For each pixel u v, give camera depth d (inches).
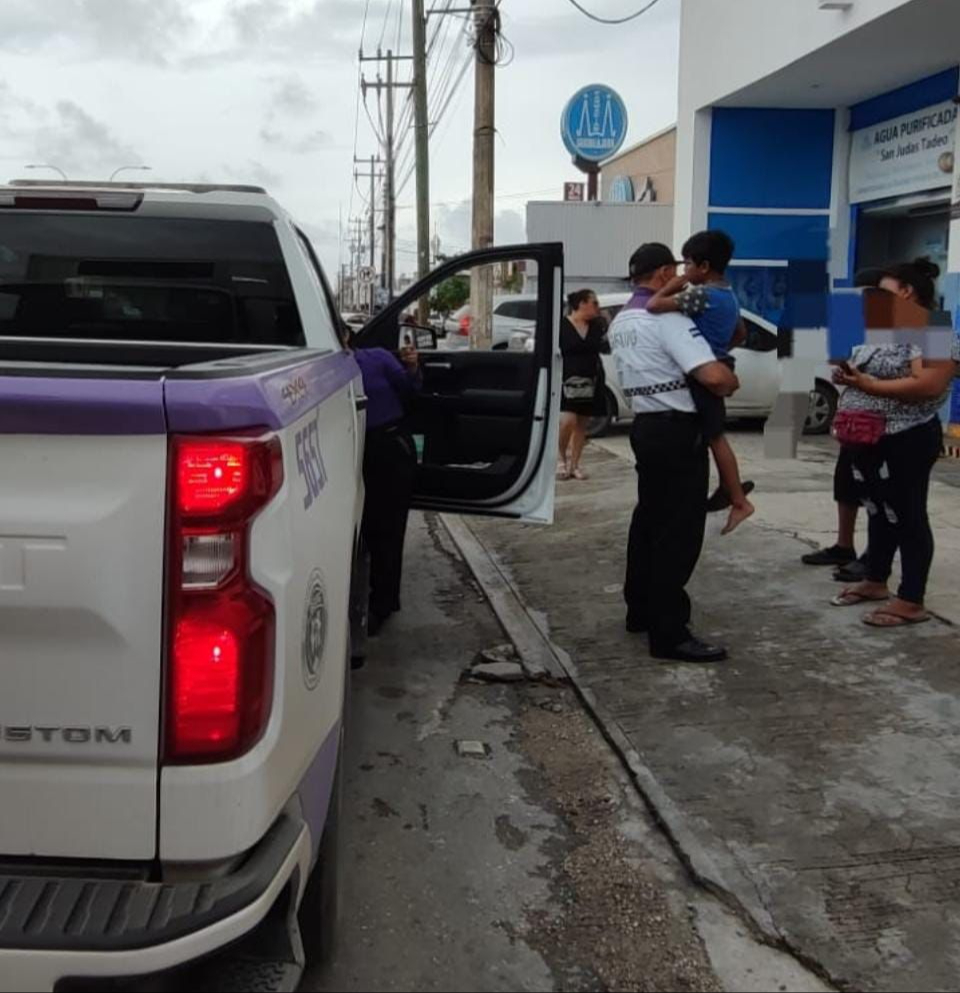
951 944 121.5
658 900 131.9
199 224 171.8
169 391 75.1
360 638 184.2
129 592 76.0
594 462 448.8
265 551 79.5
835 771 161.9
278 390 85.5
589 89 1016.2
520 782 164.1
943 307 491.5
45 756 77.9
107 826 78.7
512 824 151.0
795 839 143.2
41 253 172.1
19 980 75.1
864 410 211.8
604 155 1024.2
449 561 299.3
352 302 3149.6
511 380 231.6
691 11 608.4
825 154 603.2
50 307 175.0
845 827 146.0
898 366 208.1
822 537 292.4
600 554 292.5
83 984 75.3
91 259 172.9
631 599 223.6
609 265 1016.9
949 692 188.4
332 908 111.8
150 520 75.7
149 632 76.5
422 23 940.0
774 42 510.6
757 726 177.9
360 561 189.3
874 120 570.9
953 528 298.4
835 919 126.1
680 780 160.6
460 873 137.8
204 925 76.4
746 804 152.9
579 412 399.5
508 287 898.7
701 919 127.8
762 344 506.0
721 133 601.9
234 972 86.3
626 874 137.7
